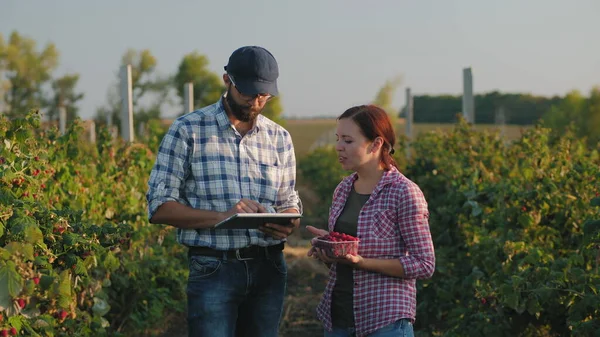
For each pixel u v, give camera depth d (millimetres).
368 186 3527
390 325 3367
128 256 6254
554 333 5324
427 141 9602
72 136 6523
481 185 6461
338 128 3521
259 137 3855
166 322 7062
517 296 4785
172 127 3730
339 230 3553
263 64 3596
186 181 3770
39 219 4039
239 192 3760
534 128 8492
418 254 3367
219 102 3812
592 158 7398
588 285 4621
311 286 8797
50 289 3738
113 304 6043
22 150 5113
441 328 6504
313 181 18328
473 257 5820
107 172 7297
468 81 9766
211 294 3676
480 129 10281
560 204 5723
